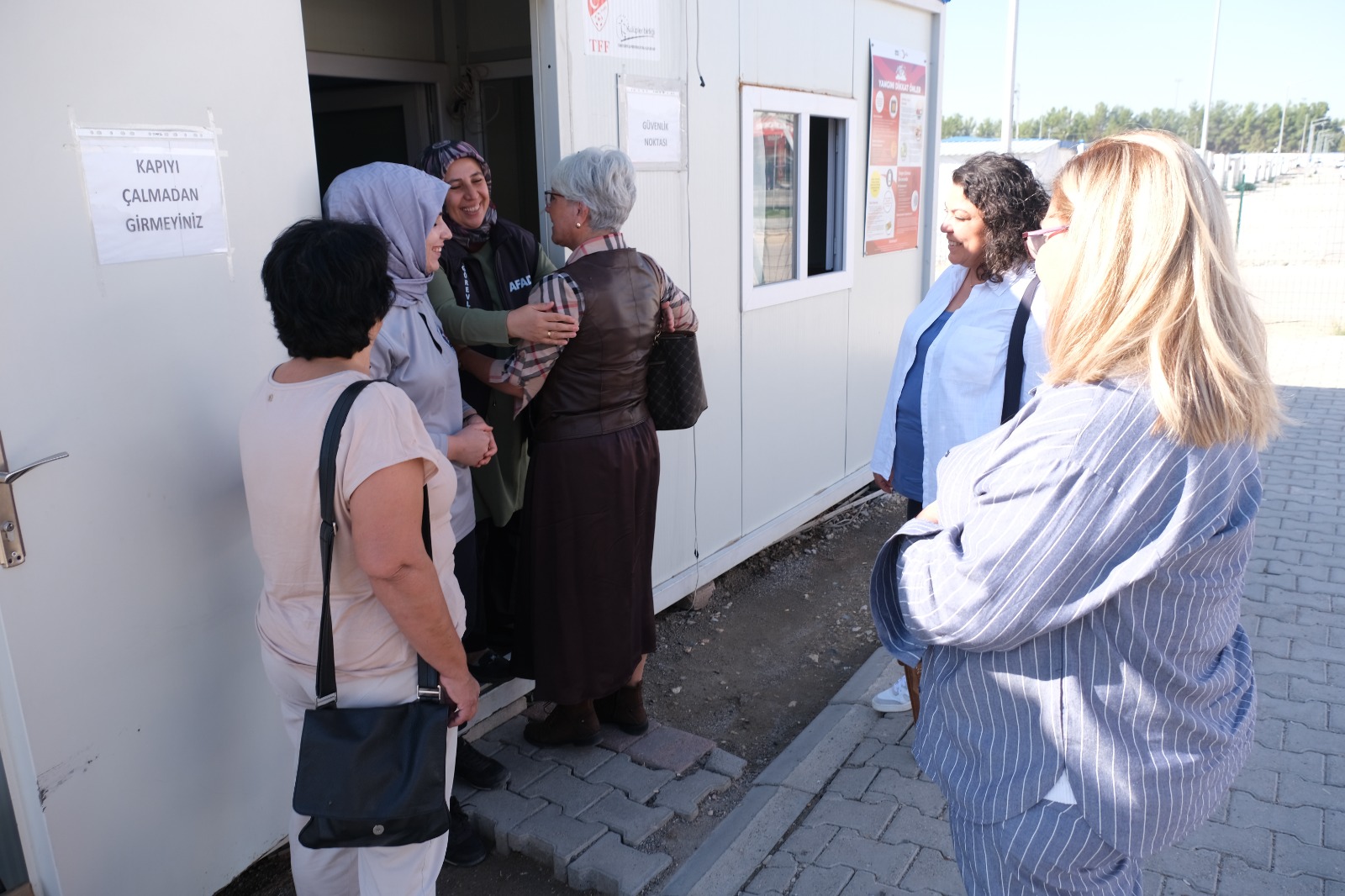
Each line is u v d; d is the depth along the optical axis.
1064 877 1.35
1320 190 36.25
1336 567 4.53
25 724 1.88
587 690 2.83
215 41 2.11
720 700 3.67
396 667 1.80
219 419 2.20
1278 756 2.94
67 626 1.94
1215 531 1.26
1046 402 1.30
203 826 2.27
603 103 3.34
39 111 1.80
